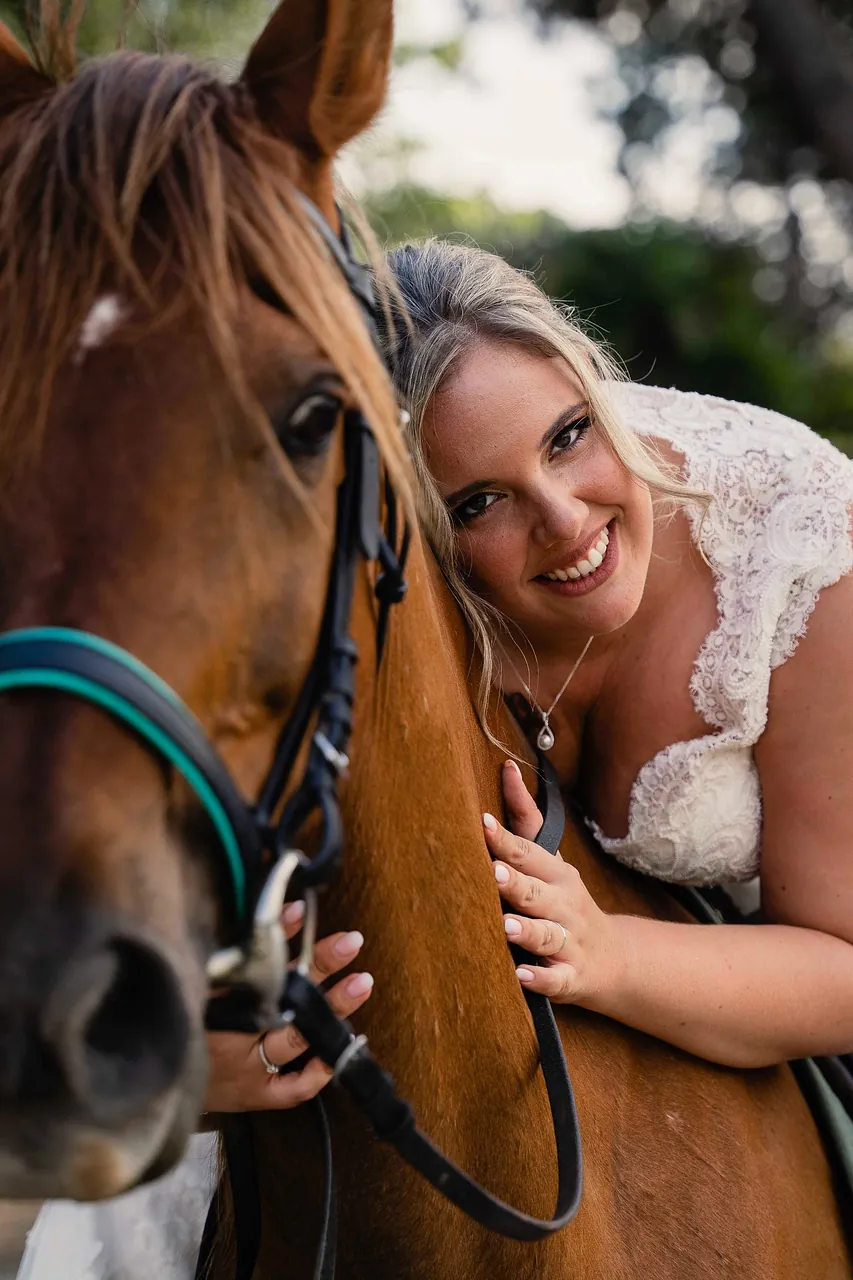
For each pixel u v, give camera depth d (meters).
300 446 0.79
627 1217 1.16
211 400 0.75
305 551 0.80
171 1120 0.70
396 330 1.21
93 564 0.72
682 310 8.11
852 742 1.31
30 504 0.73
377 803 0.94
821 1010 1.29
